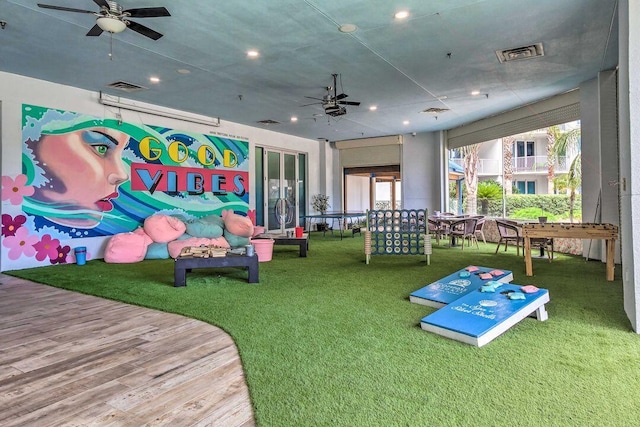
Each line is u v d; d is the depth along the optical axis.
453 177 14.44
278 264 6.39
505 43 5.00
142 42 4.85
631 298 3.13
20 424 1.92
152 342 2.98
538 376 2.30
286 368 2.47
